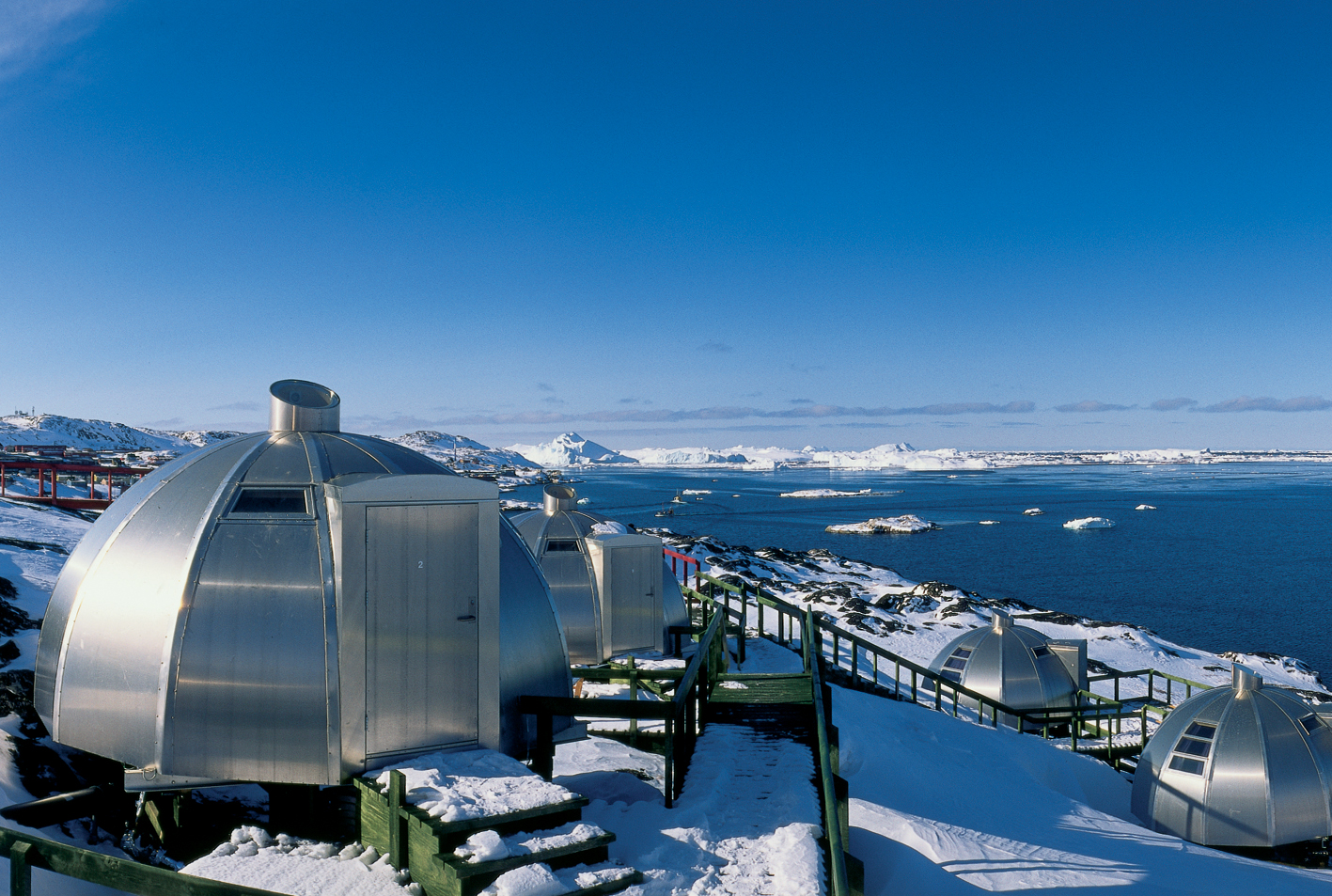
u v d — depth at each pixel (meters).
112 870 4.33
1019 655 23.69
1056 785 16.88
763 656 19.27
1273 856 15.56
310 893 5.01
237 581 6.28
